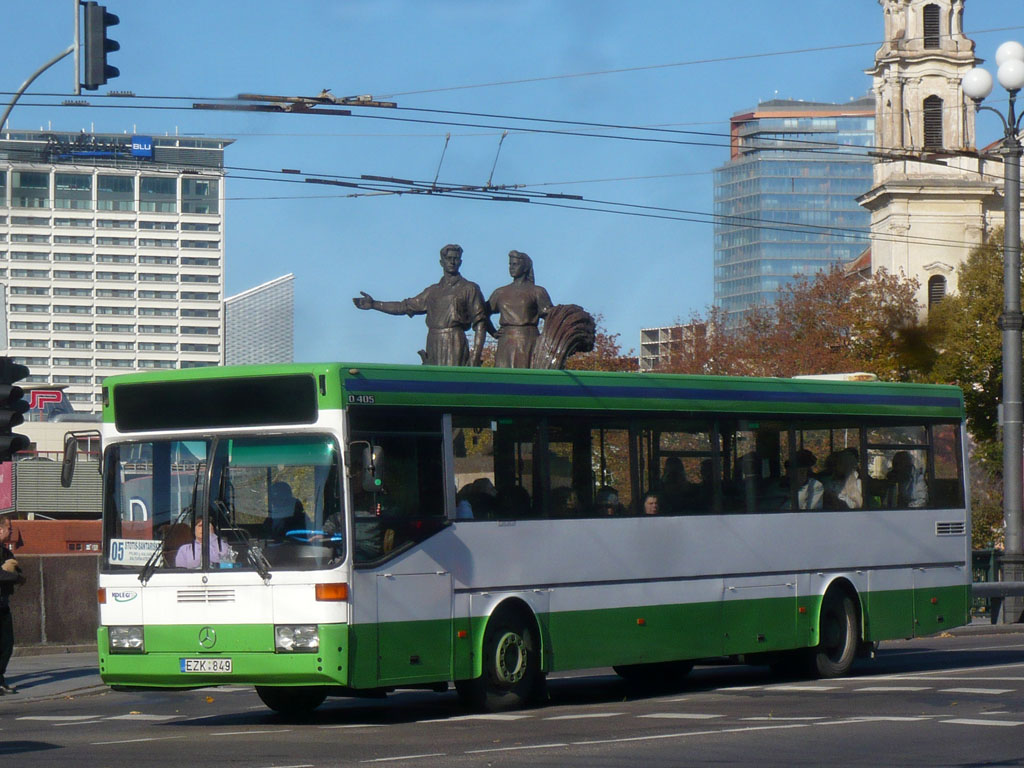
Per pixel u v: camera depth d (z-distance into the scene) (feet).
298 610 55.42
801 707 60.85
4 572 73.26
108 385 59.26
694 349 304.30
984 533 262.06
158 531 57.88
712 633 69.00
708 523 69.41
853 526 76.28
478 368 61.57
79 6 73.61
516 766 44.42
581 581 64.03
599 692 70.79
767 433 72.64
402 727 56.18
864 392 77.77
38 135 647.56
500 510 61.52
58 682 77.92
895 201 347.56
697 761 45.39
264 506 56.65
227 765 45.27
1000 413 121.49
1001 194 347.36
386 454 57.72
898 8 354.33
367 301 107.45
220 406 57.62
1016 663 82.28
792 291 303.48
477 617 60.23
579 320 106.93
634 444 66.80
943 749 47.75
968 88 121.90
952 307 282.77
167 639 57.16
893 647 98.73
